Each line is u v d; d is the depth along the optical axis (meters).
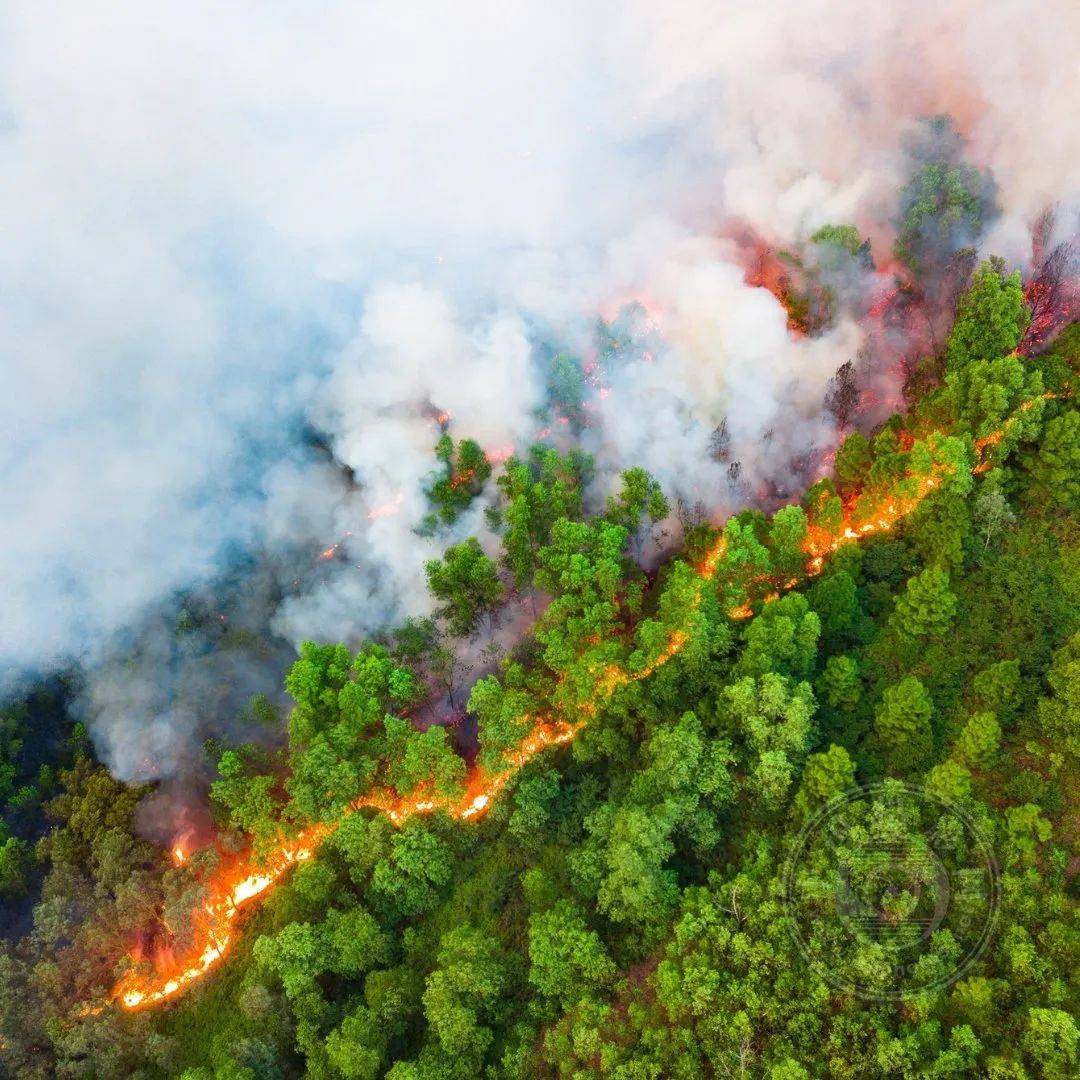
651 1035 70.94
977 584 97.31
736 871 81.12
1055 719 81.25
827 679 90.12
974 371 104.69
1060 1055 60.28
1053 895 69.31
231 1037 88.44
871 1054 64.56
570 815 95.44
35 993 92.69
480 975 80.06
